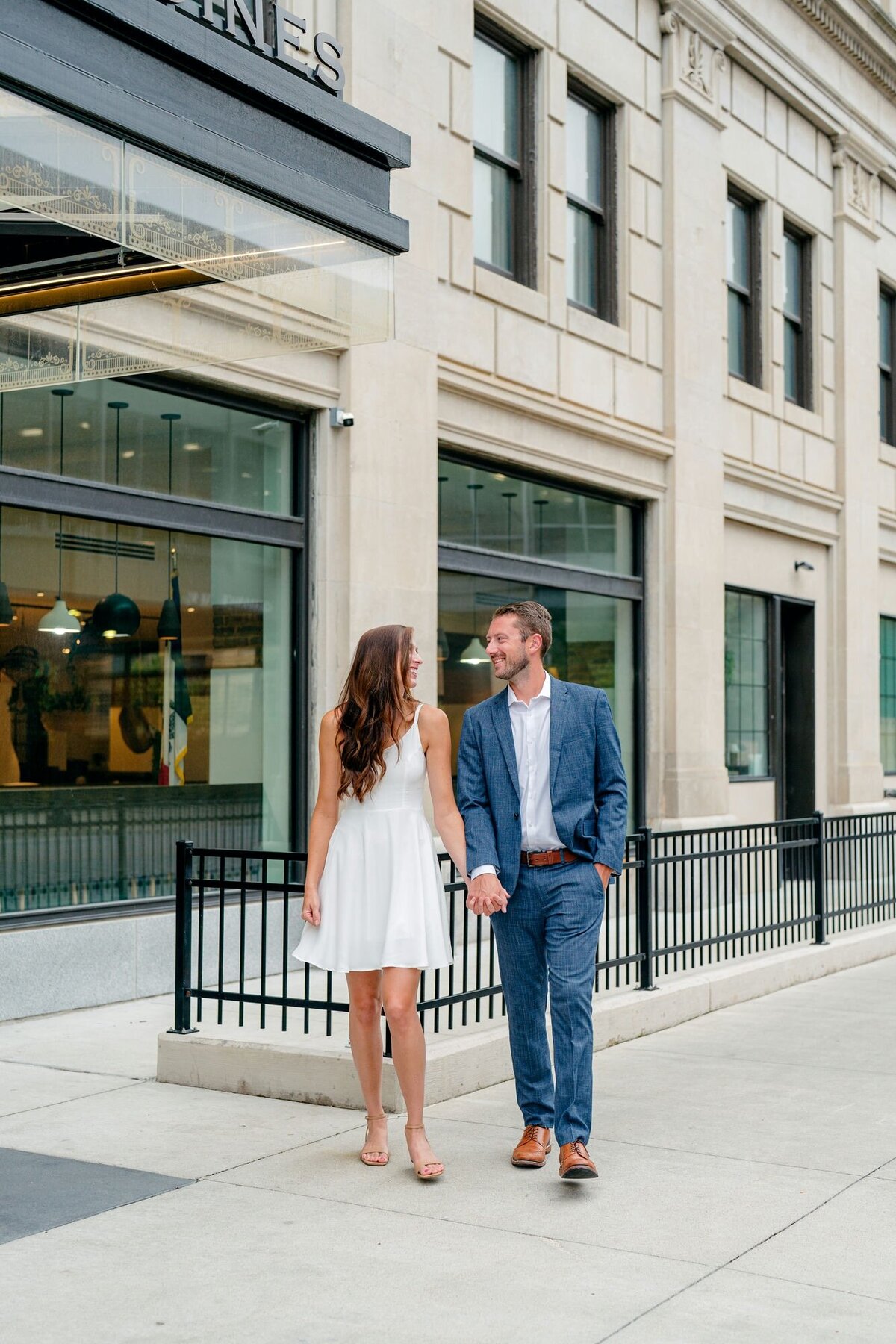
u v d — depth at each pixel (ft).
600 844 17.69
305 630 34.35
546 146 42.09
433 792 18.02
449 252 38.09
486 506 40.68
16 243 21.21
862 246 63.05
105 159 16.61
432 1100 21.27
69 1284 13.84
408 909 17.21
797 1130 20.15
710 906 31.24
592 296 45.85
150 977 30.01
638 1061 24.80
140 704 30.45
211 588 32.24
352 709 17.61
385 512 35.35
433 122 37.29
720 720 49.67
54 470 28.45
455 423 38.47
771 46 54.34
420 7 36.88
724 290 51.16
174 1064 22.24
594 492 45.50
